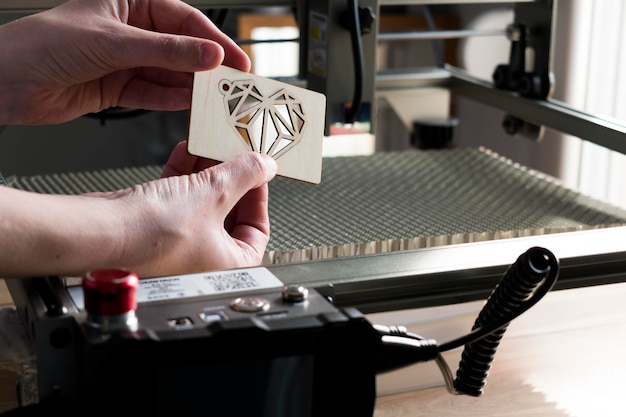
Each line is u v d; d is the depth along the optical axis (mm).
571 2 1746
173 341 452
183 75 977
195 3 1164
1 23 1267
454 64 2182
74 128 1896
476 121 2127
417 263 721
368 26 1185
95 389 453
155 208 633
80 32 836
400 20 2172
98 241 603
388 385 706
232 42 885
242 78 753
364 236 917
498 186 1156
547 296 833
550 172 1885
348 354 490
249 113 748
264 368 478
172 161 829
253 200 761
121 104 993
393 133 2252
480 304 756
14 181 1140
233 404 480
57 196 628
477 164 1261
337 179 1164
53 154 1900
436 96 1547
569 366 738
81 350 494
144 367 449
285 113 767
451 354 728
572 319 804
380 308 689
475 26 2100
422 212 1027
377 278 682
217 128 732
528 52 1357
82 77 875
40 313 528
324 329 481
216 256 663
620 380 721
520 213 1036
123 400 451
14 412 503
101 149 1931
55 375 518
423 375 715
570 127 1215
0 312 672
